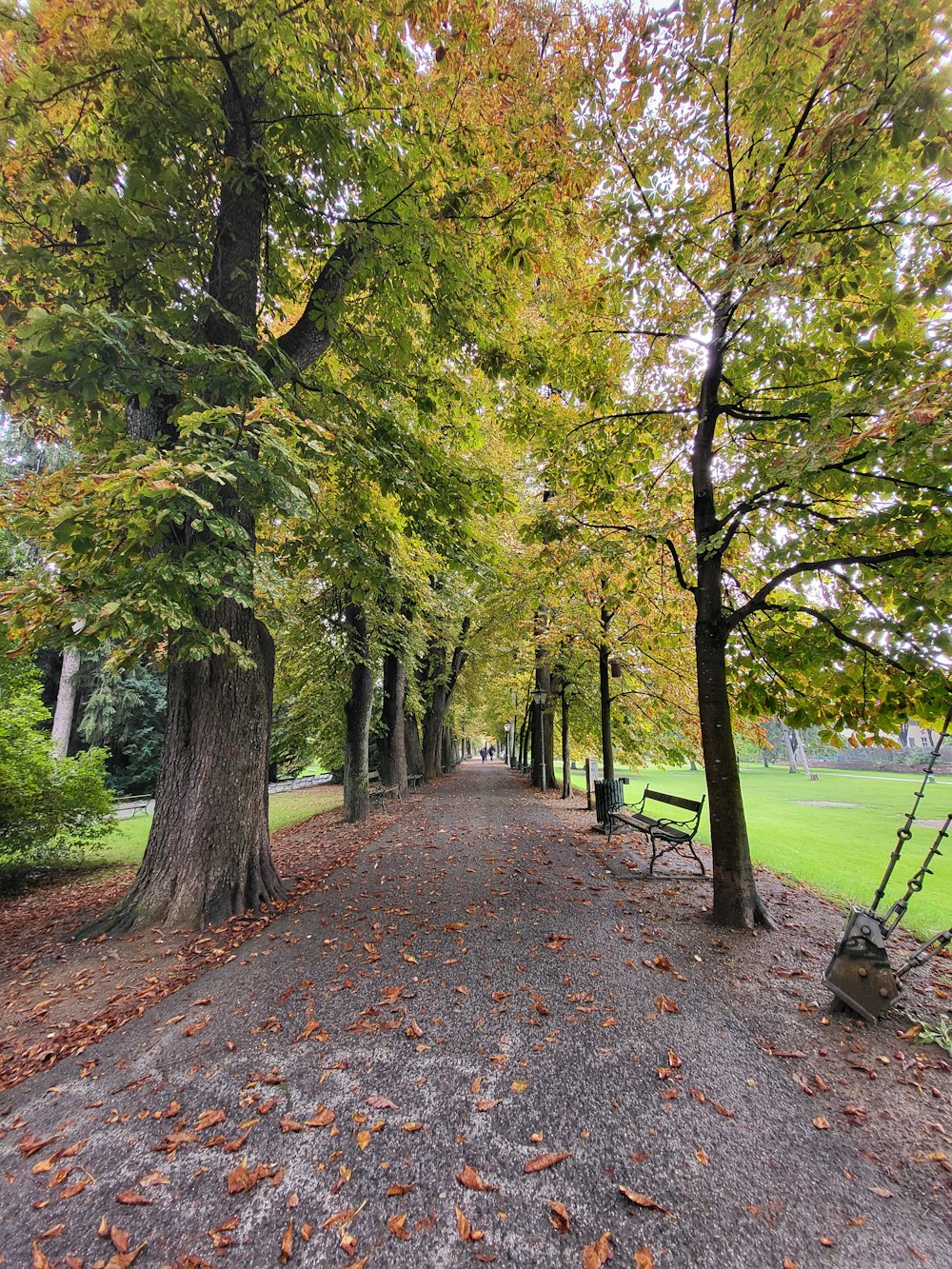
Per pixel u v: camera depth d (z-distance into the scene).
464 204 5.64
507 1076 2.95
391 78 5.06
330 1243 1.98
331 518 7.17
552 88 4.68
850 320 4.68
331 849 8.82
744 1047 3.21
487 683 26.06
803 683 5.75
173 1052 3.25
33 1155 2.46
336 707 14.47
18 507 4.04
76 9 3.70
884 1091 2.82
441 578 14.17
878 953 3.59
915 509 3.97
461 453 9.73
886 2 3.10
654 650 10.41
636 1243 1.96
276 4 4.17
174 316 5.12
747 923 5.05
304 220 6.04
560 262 6.25
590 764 12.82
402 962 4.39
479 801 14.80
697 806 6.59
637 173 5.14
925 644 4.31
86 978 4.30
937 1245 1.94
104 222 4.36
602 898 5.95
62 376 4.30
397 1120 2.63
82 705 21.52
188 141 4.87
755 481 5.67
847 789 24.27
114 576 4.20
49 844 8.76
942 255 3.88
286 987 4.00
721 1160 2.35
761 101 4.19
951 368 3.55
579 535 7.29
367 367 7.14
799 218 3.86
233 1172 2.33
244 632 5.90
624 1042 3.25
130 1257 1.94
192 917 5.28
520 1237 1.99
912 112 3.16
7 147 4.22
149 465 3.70
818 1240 1.97
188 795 5.59
